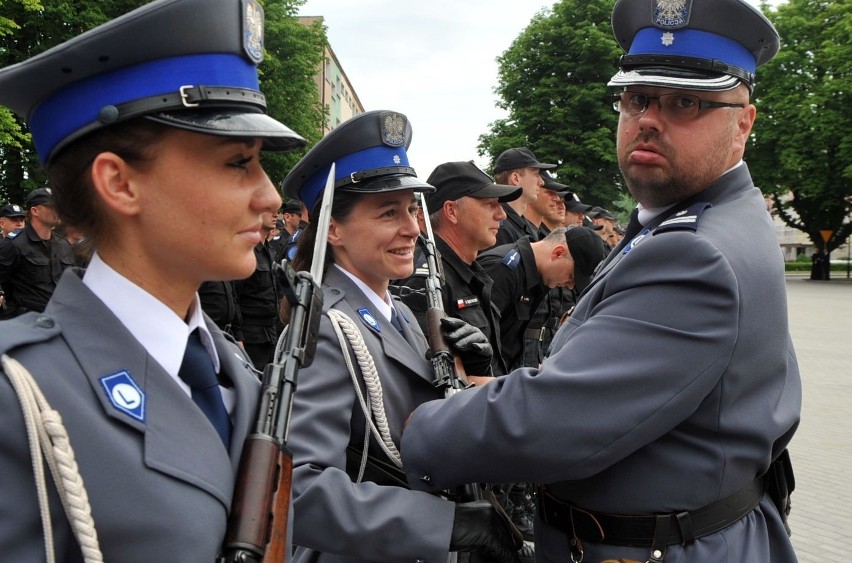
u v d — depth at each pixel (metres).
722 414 1.54
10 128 13.29
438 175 3.26
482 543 1.67
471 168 3.22
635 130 1.76
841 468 5.37
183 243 0.99
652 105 1.73
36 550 0.86
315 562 1.91
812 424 6.62
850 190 30.47
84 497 0.87
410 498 1.65
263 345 6.50
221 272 1.03
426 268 2.66
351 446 1.79
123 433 0.94
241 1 1.03
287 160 23.30
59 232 1.05
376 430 1.77
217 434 1.05
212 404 1.10
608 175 29.12
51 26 16.12
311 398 1.70
